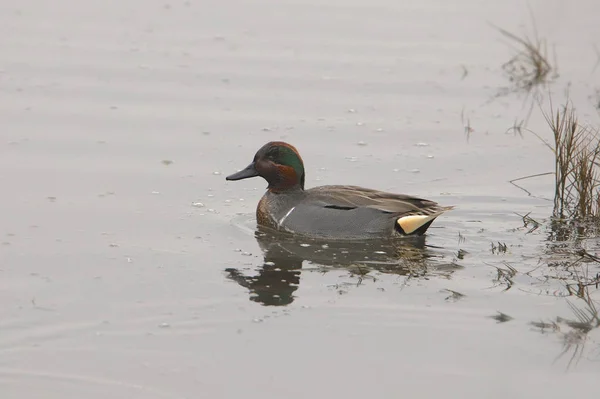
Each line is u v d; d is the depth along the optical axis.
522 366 10.27
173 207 15.40
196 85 20.78
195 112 19.47
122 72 21.38
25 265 12.97
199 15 25.30
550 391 9.77
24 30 23.84
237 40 23.52
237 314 11.48
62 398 9.62
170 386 9.85
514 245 13.88
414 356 10.49
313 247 13.94
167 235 14.23
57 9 25.50
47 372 10.10
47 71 21.28
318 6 26.03
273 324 11.20
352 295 12.04
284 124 19.02
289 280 12.55
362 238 14.32
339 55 22.66
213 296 12.01
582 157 15.46
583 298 11.94
